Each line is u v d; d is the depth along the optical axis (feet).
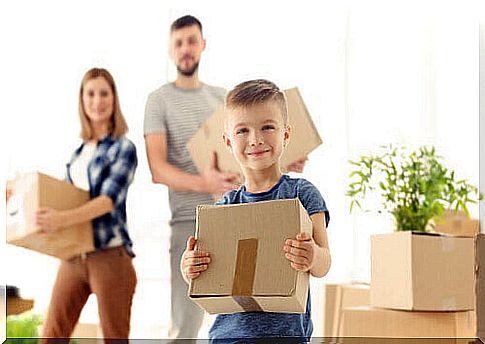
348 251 11.82
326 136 11.78
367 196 11.84
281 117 10.25
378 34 12.04
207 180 11.30
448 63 12.19
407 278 9.40
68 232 11.12
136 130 11.35
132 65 11.41
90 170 11.21
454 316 9.46
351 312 9.93
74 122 11.29
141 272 11.25
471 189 12.00
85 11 11.43
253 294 7.38
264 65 11.66
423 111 12.08
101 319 11.14
